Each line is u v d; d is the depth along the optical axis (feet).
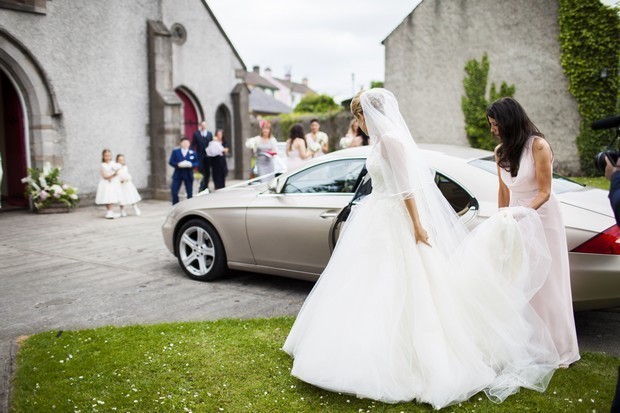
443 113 57.57
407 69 59.36
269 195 16.28
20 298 15.96
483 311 9.66
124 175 33.27
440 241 10.02
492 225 10.02
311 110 112.06
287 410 8.79
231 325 12.99
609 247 10.85
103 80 40.04
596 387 9.37
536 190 10.30
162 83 43.14
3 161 40.52
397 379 8.93
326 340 9.24
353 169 14.70
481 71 54.34
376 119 9.86
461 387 8.80
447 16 55.83
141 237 26.27
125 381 9.95
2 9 33.22
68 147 37.99
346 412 8.70
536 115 51.83
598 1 46.96
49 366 10.61
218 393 9.41
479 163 13.20
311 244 14.96
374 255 9.61
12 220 32.32
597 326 13.19
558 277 10.22
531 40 51.11
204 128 40.63
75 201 36.86
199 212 17.43
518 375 9.58
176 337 12.12
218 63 55.47
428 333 9.02
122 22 41.06
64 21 36.96
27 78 35.14
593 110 48.44
